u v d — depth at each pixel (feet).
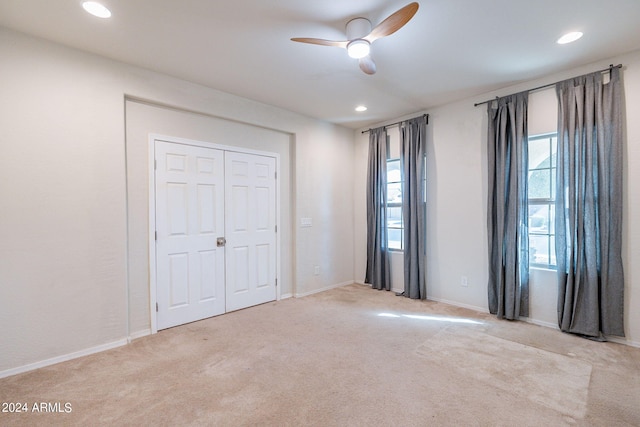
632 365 7.64
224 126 11.74
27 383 7.00
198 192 11.03
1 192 7.25
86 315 8.39
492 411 6.00
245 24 7.24
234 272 12.11
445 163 12.98
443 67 9.53
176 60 8.97
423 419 5.79
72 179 8.17
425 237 13.62
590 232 9.06
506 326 10.38
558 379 7.07
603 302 8.95
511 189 10.78
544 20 7.14
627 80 8.69
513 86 10.93
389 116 14.48
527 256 10.59
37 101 7.69
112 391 6.70
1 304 7.27
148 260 9.86
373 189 15.58
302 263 14.28
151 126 9.92
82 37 7.72
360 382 7.04
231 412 6.02
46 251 7.81
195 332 9.98
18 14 6.75
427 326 10.44
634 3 6.54
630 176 8.67
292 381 7.09
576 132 9.36
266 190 13.19
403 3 6.52
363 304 12.96
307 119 14.44
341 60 9.02
